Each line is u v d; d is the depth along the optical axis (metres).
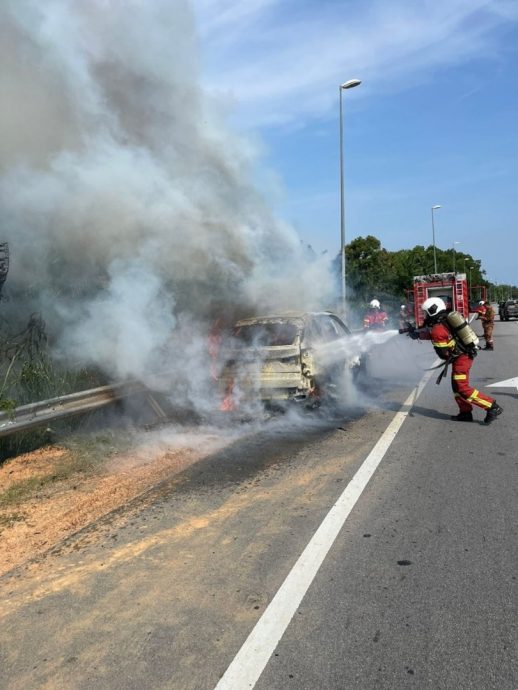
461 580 3.51
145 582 3.63
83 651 2.96
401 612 3.19
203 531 4.35
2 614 3.36
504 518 4.39
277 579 3.58
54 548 4.20
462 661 2.78
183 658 2.87
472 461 5.84
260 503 4.87
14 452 6.45
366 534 4.20
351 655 2.84
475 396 7.38
